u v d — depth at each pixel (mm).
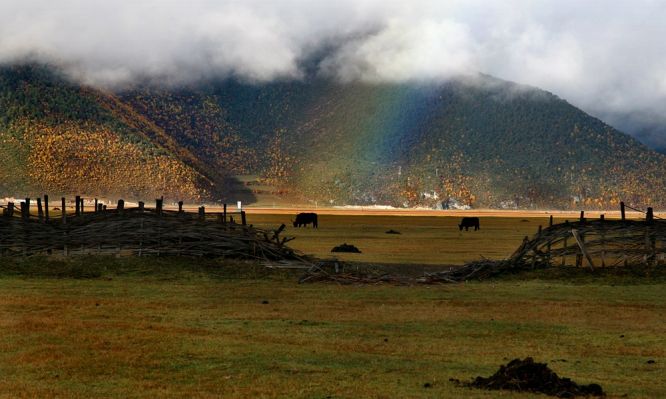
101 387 21516
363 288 44500
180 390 21172
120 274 47875
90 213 52656
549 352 27172
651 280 47094
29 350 26281
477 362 25344
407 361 25234
